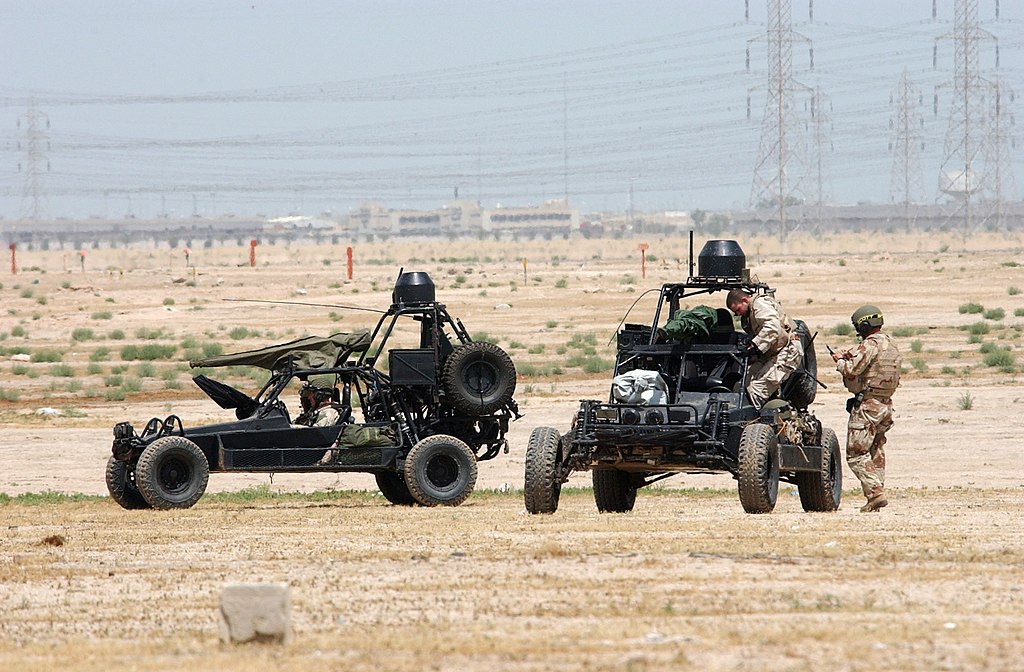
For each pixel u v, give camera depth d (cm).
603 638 2952
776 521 5016
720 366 5628
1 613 3472
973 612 3170
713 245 5788
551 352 17400
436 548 4403
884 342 5672
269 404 6688
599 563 3994
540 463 5466
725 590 3509
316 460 6662
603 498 5800
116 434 6469
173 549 4578
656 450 5312
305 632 3083
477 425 7119
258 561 4228
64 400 13212
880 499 5684
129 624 3291
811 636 2925
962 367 14300
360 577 3862
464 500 6662
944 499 6366
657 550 4212
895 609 3225
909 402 11300
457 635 3017
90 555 4472
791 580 3641
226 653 2861
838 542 4309
